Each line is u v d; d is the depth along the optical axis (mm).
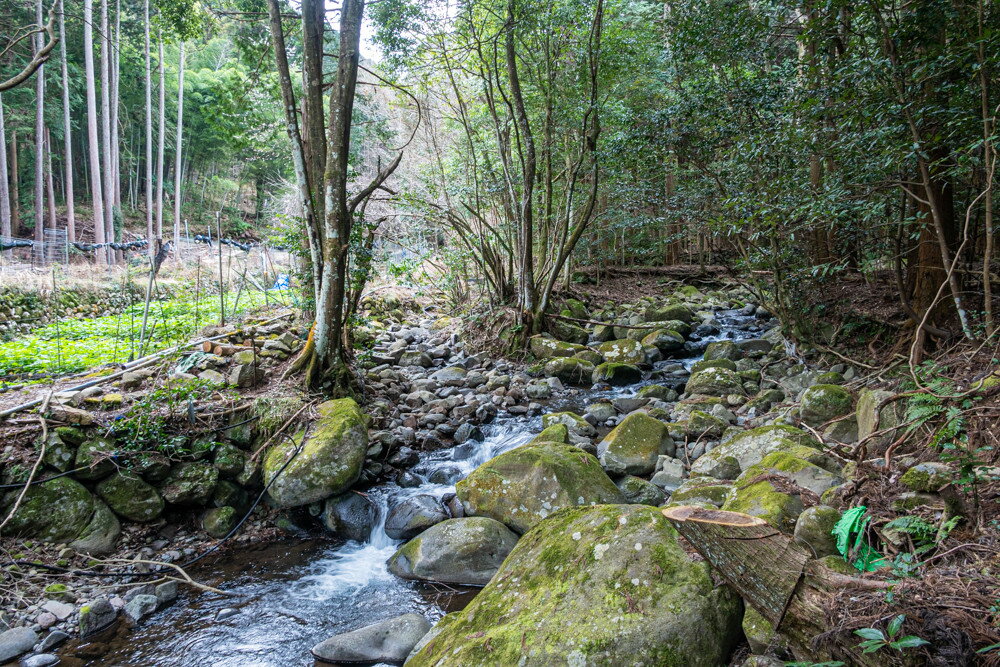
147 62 21922
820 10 5074
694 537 2389
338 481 4766
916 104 4637
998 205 5195
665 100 9539
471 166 10648
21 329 10117
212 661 3322
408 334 10383
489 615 2721
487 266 10883
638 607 2424
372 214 13875
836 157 5312
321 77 6367
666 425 5812
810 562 2219
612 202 11336
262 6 7922
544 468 4305
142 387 5465
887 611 1967
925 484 2787
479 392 7707
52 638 3439
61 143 27297
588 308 12383
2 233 19156
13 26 20375
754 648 2324
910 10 4773
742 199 6332
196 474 4836
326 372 6055
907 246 6520
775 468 3777
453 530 4109
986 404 3334
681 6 7008
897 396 3850
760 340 9055
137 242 13875
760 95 6602
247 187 36812
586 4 8672
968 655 1807
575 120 10203
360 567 4320
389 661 3219
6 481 4234
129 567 4227
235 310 8766
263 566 4371
